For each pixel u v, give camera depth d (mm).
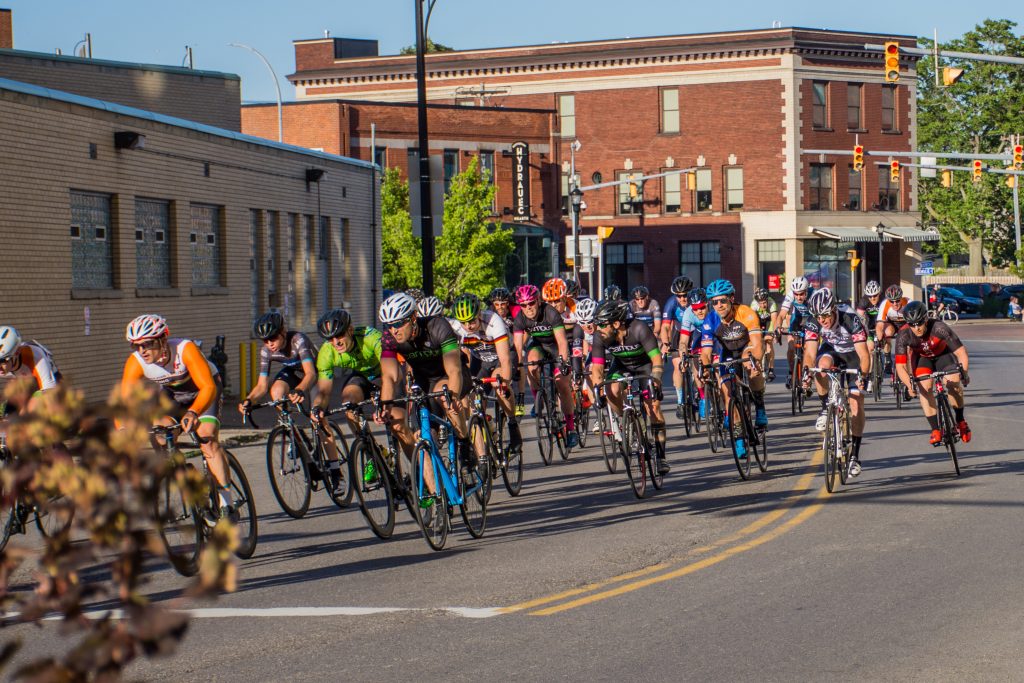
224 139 36781
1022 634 9383
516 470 18047
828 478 17000
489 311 19641
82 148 29078
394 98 96375
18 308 26500
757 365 18891
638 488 17219
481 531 14773
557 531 14828
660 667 8727
